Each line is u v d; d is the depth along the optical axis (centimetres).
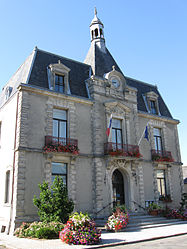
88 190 1912
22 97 1777
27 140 1717
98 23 2681
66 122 1977
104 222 1742
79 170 1906
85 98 2067
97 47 2558
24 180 1638
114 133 2198
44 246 1146
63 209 1493
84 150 1970
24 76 1964
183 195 2408
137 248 1084
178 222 1936
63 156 1847
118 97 2284
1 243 1262
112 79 2297
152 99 2639
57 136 1902
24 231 1457
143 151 2342
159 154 2398
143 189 2206
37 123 1794
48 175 1747
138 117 2427
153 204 2116
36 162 1719
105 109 2159
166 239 1327
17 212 1562
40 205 1492
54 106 1925
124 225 1616
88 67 2406
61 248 1098
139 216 1978
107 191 1977
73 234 1209
